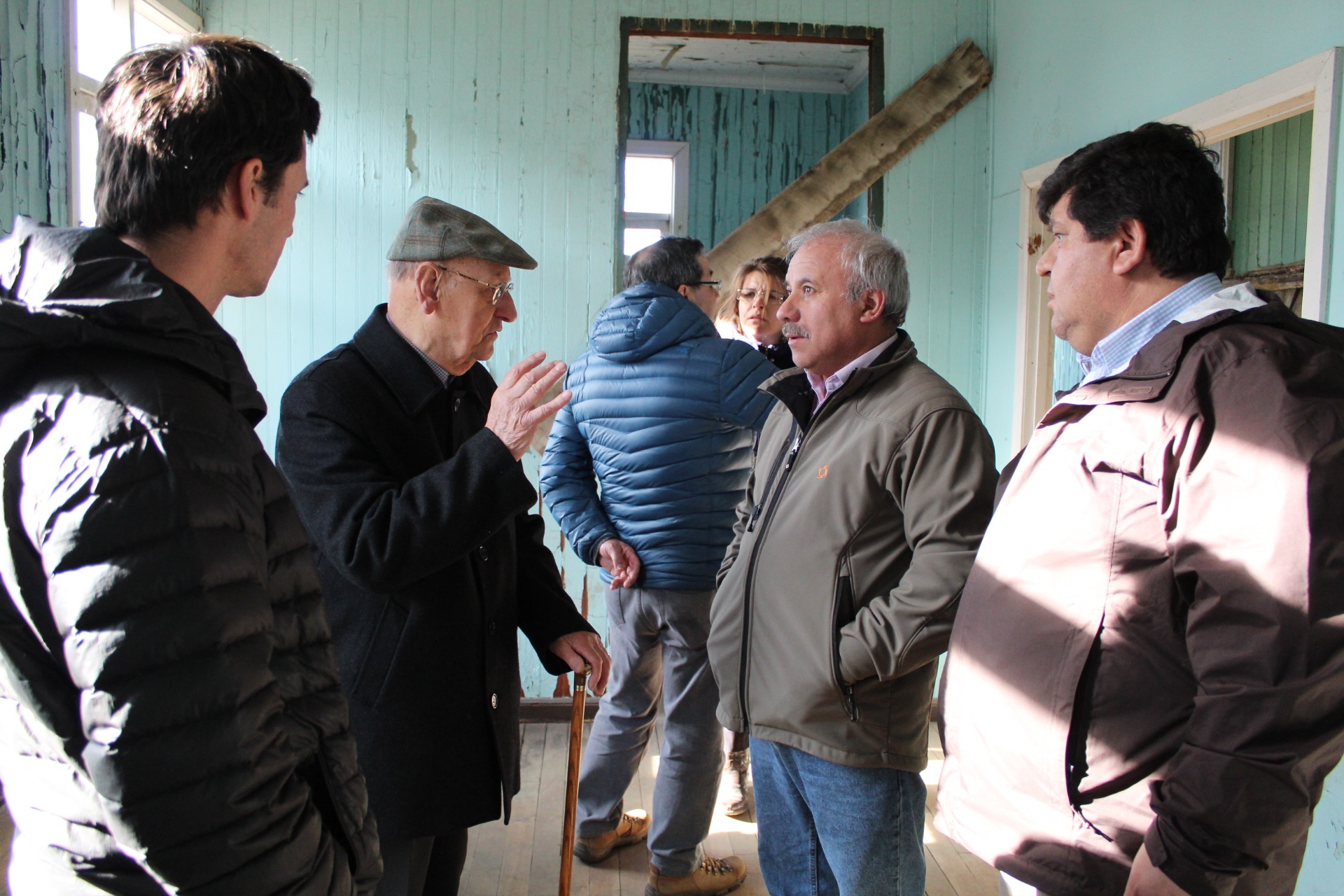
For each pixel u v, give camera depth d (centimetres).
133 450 72
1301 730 90
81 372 74
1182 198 113
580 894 241
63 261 75
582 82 372
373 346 150
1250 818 91
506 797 154
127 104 83
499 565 159
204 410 78
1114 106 290
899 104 377
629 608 237
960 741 124
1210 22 246
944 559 143
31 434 73
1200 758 94
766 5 376
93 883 75
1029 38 347
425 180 370
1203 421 99
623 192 376
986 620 120
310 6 362
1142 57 275
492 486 134
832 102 550
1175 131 119
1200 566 97
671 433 224
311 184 367
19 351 72
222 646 73
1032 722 113
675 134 544
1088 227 120
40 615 72
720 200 550
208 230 86
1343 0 203
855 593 153
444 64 368
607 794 253
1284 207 389
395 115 368
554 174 374
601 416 233
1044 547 114
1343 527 89
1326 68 205
